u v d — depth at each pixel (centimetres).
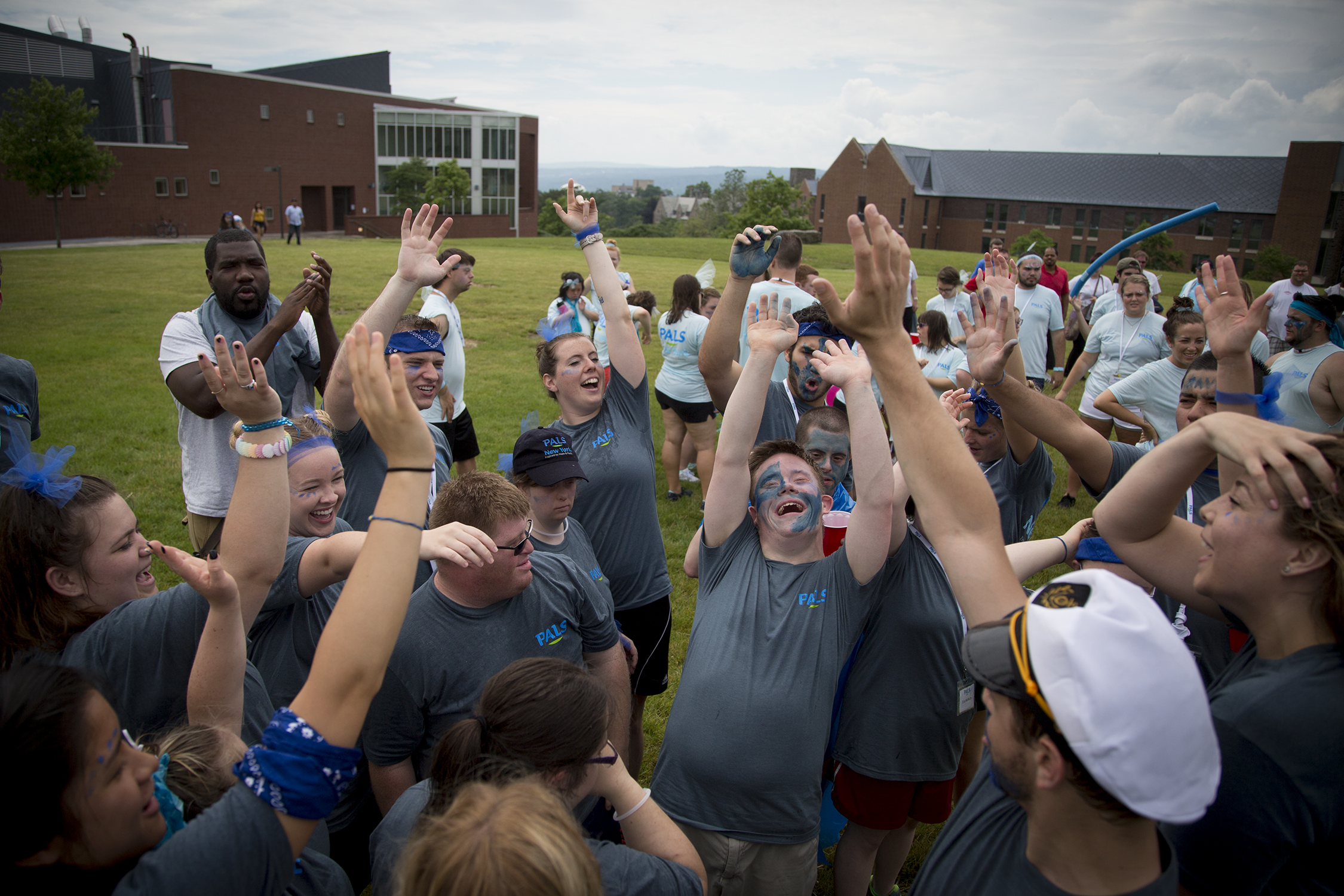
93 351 1340
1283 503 142
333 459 290
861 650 293
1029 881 136
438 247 328
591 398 394
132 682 202
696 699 260
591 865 141
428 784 202
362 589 143
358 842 279
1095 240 7525
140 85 5331
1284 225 6550
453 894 132
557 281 2417
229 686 189
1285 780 141
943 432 169
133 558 211
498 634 263
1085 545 290
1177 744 112
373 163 5931
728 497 276
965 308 1057
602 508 392
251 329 440
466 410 686
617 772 207
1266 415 276
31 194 3588
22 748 125
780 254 643
